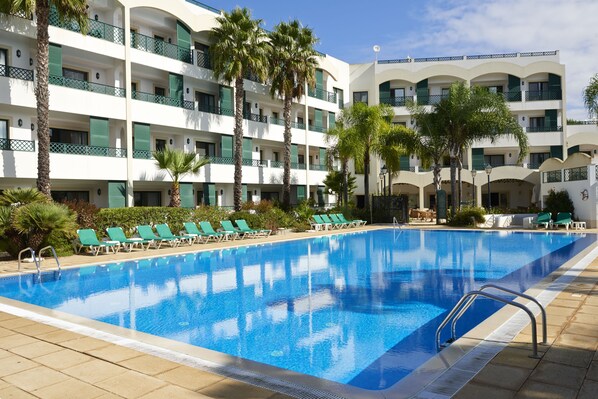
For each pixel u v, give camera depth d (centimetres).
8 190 1591
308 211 2875
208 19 2898
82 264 1363
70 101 2145
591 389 408
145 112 2475
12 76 2034
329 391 424
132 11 2530
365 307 858
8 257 1517
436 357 503
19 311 771
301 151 3862
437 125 2816
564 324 618
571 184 2611
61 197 2312
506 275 1177
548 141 3947
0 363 505
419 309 837
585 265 1177
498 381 431
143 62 2495
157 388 430
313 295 971
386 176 3944
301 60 3023
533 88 4112
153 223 2028
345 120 3123
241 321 766
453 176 2891
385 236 2392
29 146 2083
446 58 4238
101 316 807
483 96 2753
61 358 521
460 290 1002
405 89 4256
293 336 679
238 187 2712
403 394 412
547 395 397
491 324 628
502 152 4147
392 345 634
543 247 1756
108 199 2291
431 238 2239
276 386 436
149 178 2478
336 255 1661
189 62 2798
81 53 2300
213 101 3053
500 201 4203
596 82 2169
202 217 2259
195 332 705
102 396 412
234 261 1515
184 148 2819
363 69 4359
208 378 456
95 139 2252
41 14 1741
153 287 1080
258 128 3225
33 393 421
